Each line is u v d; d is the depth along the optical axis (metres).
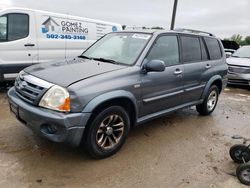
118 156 3.73
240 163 3.70
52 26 7.63
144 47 4.14
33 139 4.03
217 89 6.04
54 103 3.13
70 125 3.11
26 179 3.05
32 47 7.21
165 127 5.02
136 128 4.86
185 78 4.80
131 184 3.11
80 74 3.46
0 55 6.66
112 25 9.62
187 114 5.99
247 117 6.11
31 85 3.43
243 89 9.57
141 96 3.93
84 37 8.60
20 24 6.96
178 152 4.00
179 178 3.30
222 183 3.25
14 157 3.50
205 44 5.55
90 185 3.03
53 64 4.04
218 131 5.04
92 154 3.50
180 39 4.84
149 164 3.58
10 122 4.68
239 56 10.41
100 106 3.41
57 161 3.48
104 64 3.95
